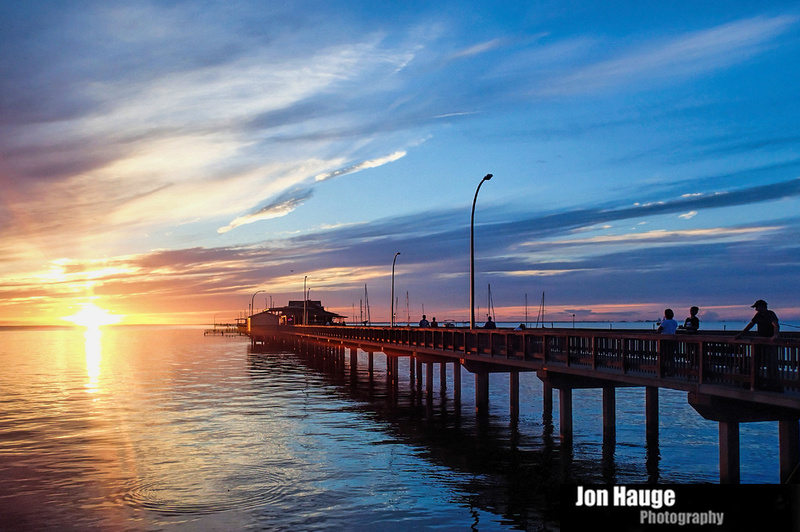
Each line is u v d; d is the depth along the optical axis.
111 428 31.19
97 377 60.59
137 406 39.47
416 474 21.91
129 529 16.38
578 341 22.72
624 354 19.91
